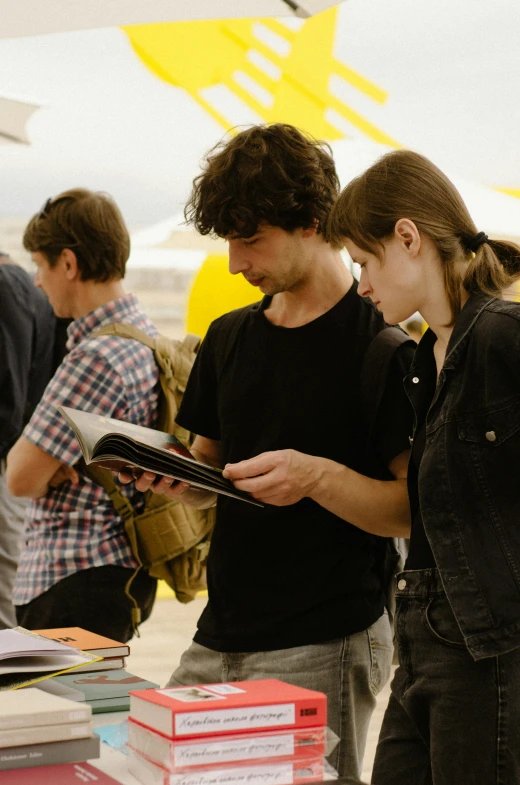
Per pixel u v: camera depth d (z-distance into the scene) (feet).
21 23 5.40
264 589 5.48
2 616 10.77
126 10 5.20
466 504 4.45
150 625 16.28
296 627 5.38
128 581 7.02
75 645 4.99
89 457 4.53
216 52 15.70
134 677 4.81
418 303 4.77
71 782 3.37
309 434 5.50
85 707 3.67
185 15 5.33
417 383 4.97
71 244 7.25
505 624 4.31
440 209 4.68
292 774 3.50
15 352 10.03
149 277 24.98
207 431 6.24
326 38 15.57
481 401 4.45
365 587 5.51
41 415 6.88
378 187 4.72
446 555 4.47
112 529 7.04
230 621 5.57
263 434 5.65
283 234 5.30
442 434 4.55
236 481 5.09
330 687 5.34
